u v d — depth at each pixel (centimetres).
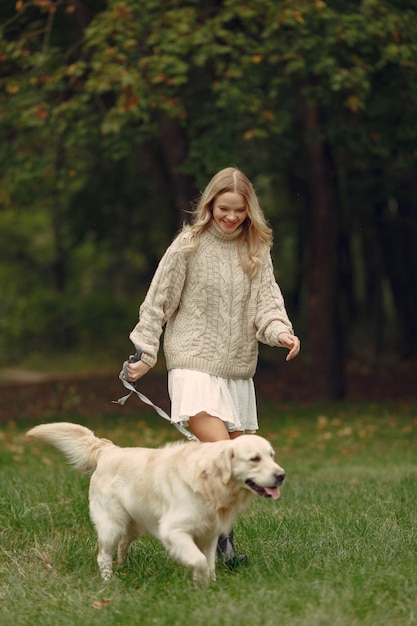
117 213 2352
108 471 538
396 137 1505
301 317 3150
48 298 3322
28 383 2294
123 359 3062
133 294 3581
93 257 3328
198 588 479
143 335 562
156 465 514
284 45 1342
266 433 1526
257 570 514
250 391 576
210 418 547
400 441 1401
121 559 562
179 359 559
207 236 566
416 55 1362
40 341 3244
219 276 559
